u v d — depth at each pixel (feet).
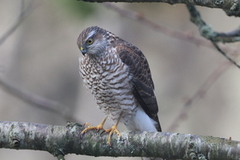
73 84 50.39
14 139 23.58
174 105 51.24
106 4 36.50
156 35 53.01
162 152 22.79
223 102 51.55
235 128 50.49
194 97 35.94
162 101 51.67
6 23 48.67
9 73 48.14
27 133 23.68
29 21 48.21
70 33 49.57
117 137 23.57
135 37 51.47
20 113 48.67
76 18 34.73
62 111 38.50
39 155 49.29
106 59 28.09
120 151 23.50
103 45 28.27
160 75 53.06
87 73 28.89
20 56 48.91
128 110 29.09
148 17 47.60
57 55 50.26
